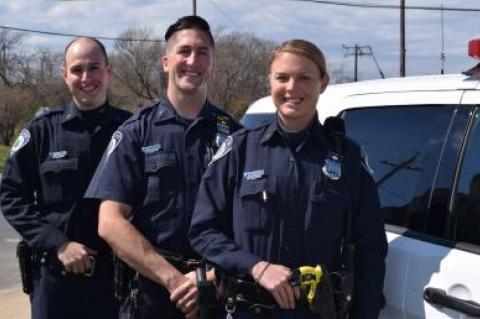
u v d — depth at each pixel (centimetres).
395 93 264
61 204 316
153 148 266
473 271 207
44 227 310
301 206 216
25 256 325
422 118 248
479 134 223
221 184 228
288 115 218
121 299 276
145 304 266
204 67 272
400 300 229
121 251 253
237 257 217
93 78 318
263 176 219
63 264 308
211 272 243
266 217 217
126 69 5178
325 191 216
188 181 264
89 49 320
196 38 271
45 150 320
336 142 222
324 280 210
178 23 275
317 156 220
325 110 294
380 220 224
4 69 5153
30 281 327
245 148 226
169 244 262
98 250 315
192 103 273
